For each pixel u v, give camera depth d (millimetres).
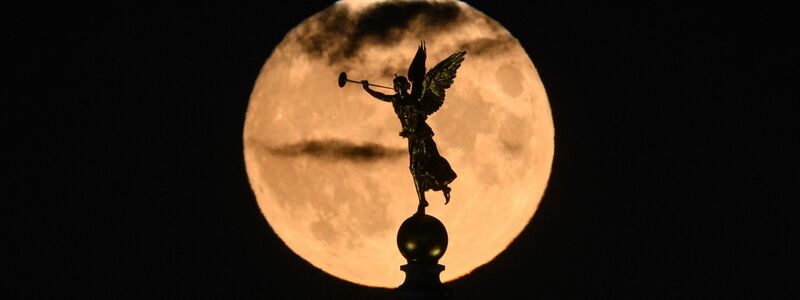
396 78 120812
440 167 119000
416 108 119688
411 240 116688
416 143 119500
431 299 116250
